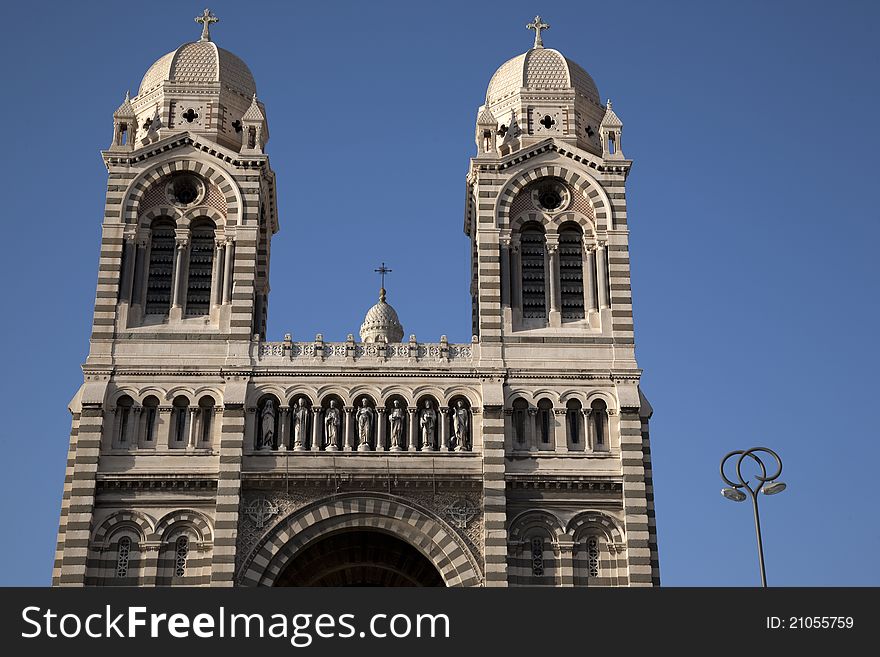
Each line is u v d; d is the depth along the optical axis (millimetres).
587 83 90562
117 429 76812
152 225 83438
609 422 78375
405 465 76438
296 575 79812
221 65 89125
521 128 87375
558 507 76312
